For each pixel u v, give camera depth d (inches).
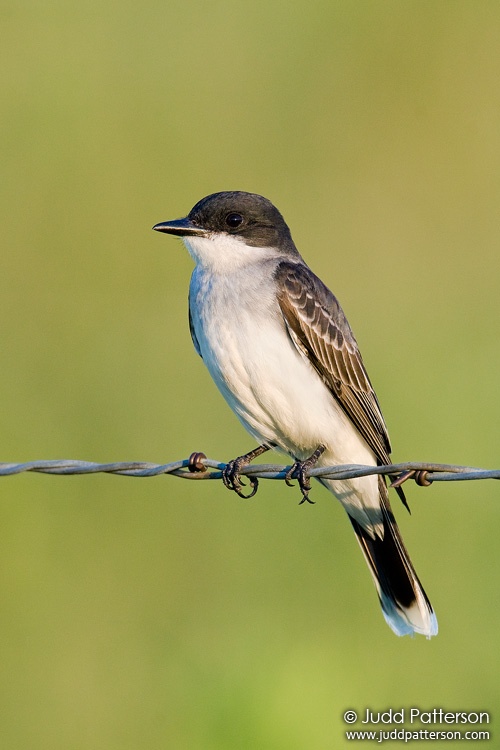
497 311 625.9
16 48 713.0
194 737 401.7
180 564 462.6
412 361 585.6
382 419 370.6
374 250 656.4
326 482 360.2
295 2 740.0
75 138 677.3
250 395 350.6
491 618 436.5
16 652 436.8
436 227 668.1
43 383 557.9
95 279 629.6
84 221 653.3
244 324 346.6
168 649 434.0
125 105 693.3
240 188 673.6
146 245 642.8
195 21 739.4
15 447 521.0
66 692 423.2
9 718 416.8
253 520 470.0
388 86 711.1
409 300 629.9
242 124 694.5
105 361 566.9
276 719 400.5
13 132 675.4
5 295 617.0
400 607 350.6
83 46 719.1
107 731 412.2
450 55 717.9
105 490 478.9
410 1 730.2
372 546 357.4
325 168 684.7
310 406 349.7
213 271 362.0
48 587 454.3
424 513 468.4
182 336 583.5
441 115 703.1
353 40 726.5
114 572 458.6
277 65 716.7
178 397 547.8
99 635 441.7
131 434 532.4
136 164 671.8
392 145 697.0
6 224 645.3
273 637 433.4
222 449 519.5
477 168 692.7
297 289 351.3
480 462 520.4
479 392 557.0
